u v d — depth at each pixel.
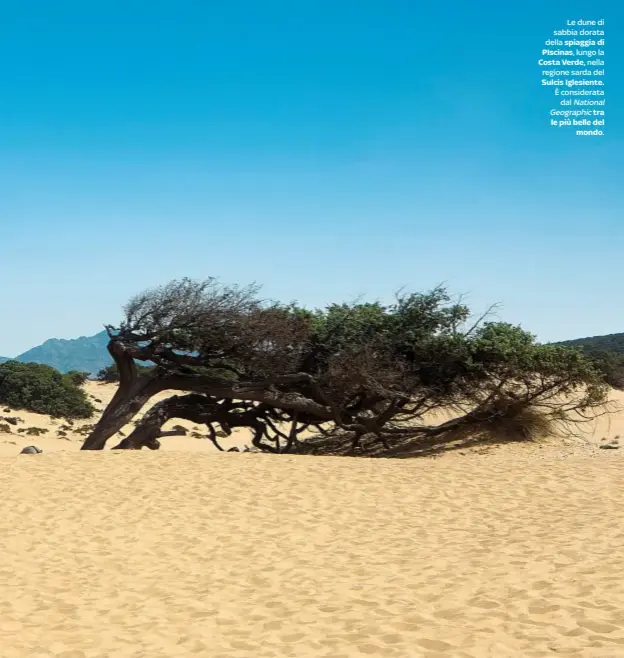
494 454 20.73
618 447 21.30
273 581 9.56
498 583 8.72
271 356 22.44
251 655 6.89
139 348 22.27
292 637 7.39
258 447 24.50
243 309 22.11
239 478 15.63
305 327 23.17
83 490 14.61
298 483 15.23
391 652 6.70
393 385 22.66
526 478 15.32
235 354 22.56
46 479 15.38
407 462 18.22
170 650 7.16
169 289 22.03
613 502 12.97
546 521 11.89
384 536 11.65
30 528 12.27
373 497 14.15
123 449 21.16
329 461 17.91
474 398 23.28
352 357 22.22
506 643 6.73
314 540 11.58
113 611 8.57
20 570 10.27
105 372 50.19
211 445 31.38
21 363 38.28
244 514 13.06
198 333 21.98
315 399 23.69
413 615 7.80
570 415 29.25
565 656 6.23
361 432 23.31
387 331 23.33
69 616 8.42
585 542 10.34
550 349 22.48
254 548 11.19
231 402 23.73
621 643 6.43
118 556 10.91
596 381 23.05
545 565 9.30
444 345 22.66
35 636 7.70
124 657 6.96
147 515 13.02
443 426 23.88
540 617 7.40
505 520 12.21
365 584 9.18
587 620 7.09
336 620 7.86
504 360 22.45
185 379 22.66
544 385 23.11
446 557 10.23
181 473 16.08
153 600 8.97
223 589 9.31
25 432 31.50
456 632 7.14
